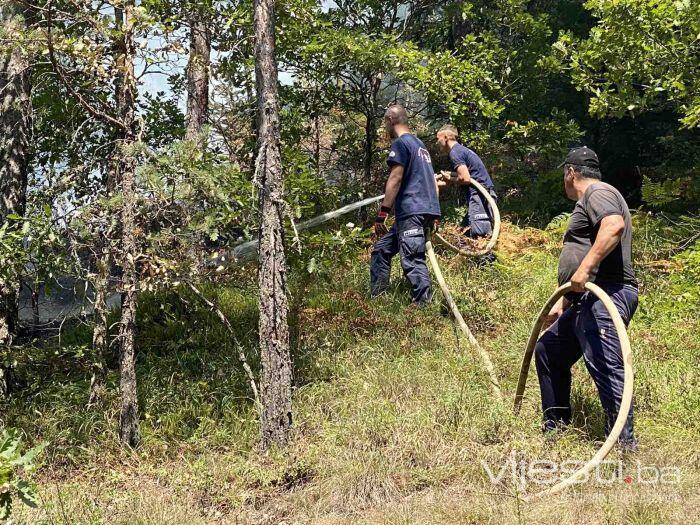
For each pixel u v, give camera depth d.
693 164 12.70
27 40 5.66
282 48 10.23
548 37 12.96
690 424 4.96
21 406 6.72
